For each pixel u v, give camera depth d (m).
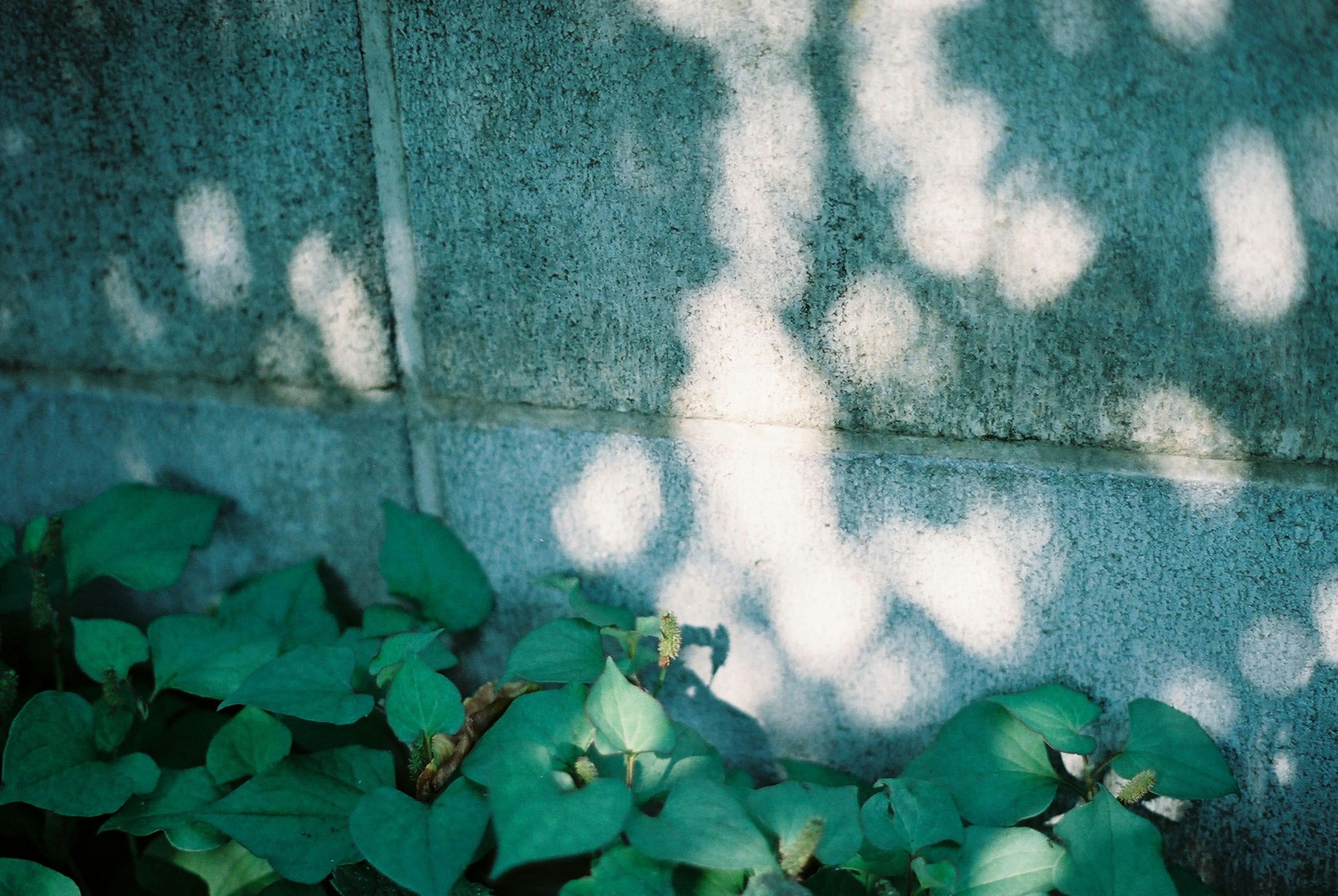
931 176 1.21
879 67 1.19
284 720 1.57
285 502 1.73
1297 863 1.39
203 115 1.49
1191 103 1.11
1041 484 1.31
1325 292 1.13
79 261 1.67
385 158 1.42
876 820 1.24
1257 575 1.26
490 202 1.40
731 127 1.26
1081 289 1.21
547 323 1.45
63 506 1.89
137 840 1.69
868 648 1.49
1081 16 1.11
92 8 1.47
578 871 1.51
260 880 1.46
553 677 1.37
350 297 1.53
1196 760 1.30
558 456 1.53
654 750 1.24
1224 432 1.22
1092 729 1.43
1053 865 1.23
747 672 1.58
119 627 1.57
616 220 1.35
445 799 1.23
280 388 1.64
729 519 1.47
